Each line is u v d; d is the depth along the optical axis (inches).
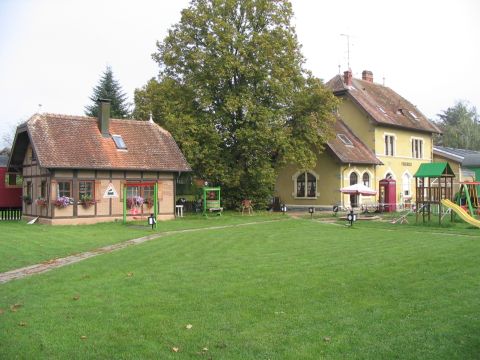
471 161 1840.6
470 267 499.5
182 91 1311.5
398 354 271.3
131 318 330.0
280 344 284.7
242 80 1330.0
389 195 1461.6
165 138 1221.7
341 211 1446.9
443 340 291.9
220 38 1273.4
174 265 516.1
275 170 1405.0
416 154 1792.6
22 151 1165.7
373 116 1563.7
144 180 1138.0
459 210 1020.5
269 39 1280.8
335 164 1480.1
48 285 427.8
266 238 761.0
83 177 1055.0
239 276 455.2
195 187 1512.1
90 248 664.4
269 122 1275.8
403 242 708.7
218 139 1253.1
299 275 457.7
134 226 978.7
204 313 340.2
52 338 293.7
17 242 714.2
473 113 3380.9
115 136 1146.0
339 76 1708.9
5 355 270.2
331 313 340.5
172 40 1333.7
